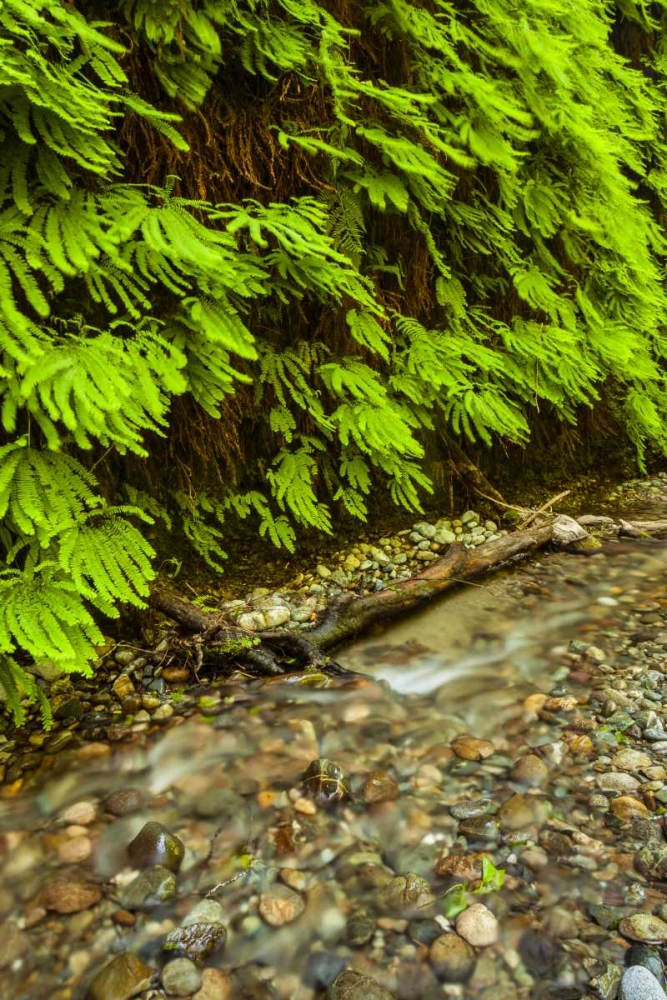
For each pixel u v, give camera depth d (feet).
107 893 6.06
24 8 7.11
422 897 5.91
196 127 10.47
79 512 8.02
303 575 12.35
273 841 6.63
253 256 10.41
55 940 5.63
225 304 9.59
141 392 8.34
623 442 18.63
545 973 5.19
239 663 9.77
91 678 9.27
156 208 9.12
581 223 15.12
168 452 10.68
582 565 13.15
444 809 6.92
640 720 8.11
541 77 15.24
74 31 7.91
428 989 5.16
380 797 7.12
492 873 6.06
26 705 8.65
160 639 10.16
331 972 5.33
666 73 21.24
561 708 8.47
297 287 11.71
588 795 6.97
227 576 11.71
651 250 20.31
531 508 16.06
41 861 6.43
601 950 5.32
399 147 11.51
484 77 14.05
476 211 13.93
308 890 6.07
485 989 5.14
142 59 9.87
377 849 6.53
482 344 14.84
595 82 17.52
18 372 7.39
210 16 9.70
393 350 12.97
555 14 15.07
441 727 8.31
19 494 7.63
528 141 15.52
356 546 13.32
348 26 12.23
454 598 11.90
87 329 8.71
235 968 5.40
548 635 10.48
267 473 11.60
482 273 15.12
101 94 8.23
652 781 7.11
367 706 8.77
